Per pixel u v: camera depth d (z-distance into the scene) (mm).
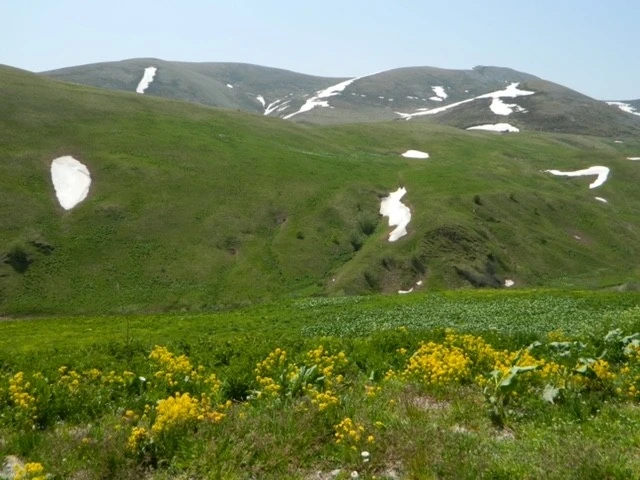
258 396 11977
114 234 90312
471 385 12719
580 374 12102
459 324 33156
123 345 24859
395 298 52125
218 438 9273
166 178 107062
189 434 9484
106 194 99125
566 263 102688
